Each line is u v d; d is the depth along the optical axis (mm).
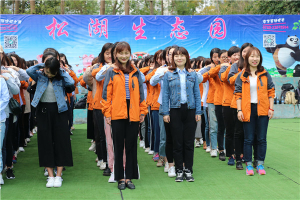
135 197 3684
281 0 13352
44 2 18078
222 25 10117
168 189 3951
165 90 4191
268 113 4461
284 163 5121
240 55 4723
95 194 3791
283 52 10250
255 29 10180
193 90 4242
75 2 23938
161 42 10031
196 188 3980
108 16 9867
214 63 5484
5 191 3906
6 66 4730
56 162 4129
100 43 9875
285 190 3883
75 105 9664
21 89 5766
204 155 5762
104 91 3945
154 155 5398
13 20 9578
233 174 4559
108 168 4586
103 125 4684
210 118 5555
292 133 7586
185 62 4242
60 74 4098
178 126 4180
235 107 4750
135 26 9953
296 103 10055
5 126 4172
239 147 4797
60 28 9750
